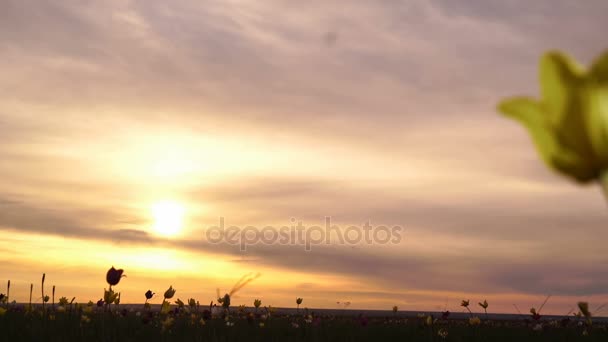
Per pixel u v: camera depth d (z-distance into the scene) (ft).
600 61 4.89
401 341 36.70
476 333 40.37
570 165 4.87
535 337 39.11
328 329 38.99
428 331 40.65
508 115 5.26
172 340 30.22
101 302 34.30
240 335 33.86
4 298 31.86
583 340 37.65
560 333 40.88
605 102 4.85
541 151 5.11
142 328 32.53
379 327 42.63
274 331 36.47
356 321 47.73
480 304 42.98
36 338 26.71
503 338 38.75
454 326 44.75
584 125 4.80
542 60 5.14
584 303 24.41
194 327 34.42
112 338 28.84
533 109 5.17
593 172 4.84
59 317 32.48
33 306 35.73
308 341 34.30
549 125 5.07
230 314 43.73
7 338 26.40
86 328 29.73
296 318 46.96
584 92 4.85
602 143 4.76
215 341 30.94
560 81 5.02
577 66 5.04
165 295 33.37
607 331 41.01
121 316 36.27
